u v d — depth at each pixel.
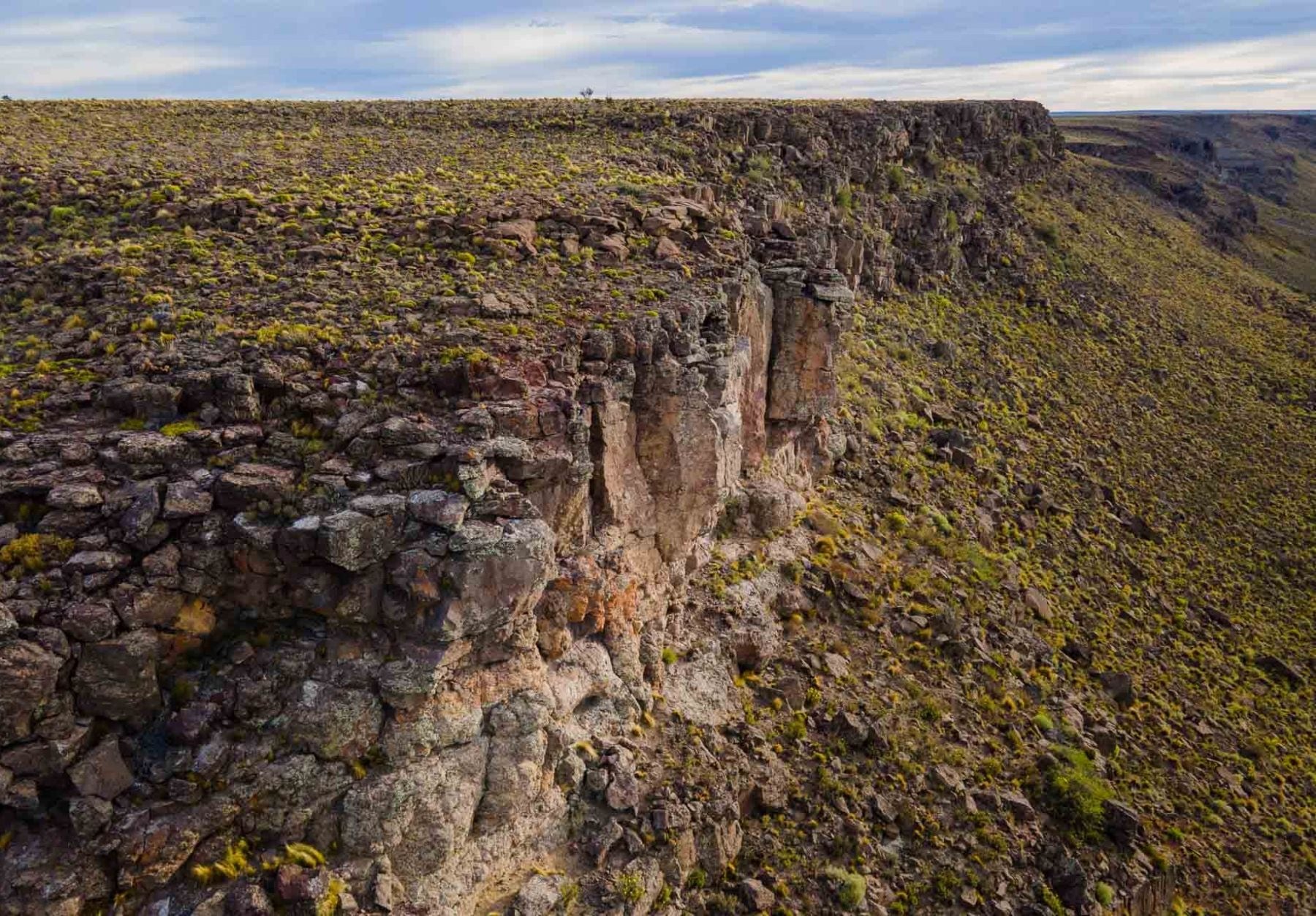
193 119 64.56
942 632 37.75
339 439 21.23
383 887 18.75
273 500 19.55
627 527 26.58
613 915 21.89
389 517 19.27
